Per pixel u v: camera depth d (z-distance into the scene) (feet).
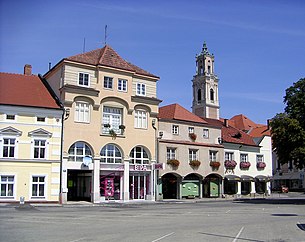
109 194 128.26
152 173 138.31
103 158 128.47
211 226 59.06
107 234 48.80
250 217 75.87
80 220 66.80
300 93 137.18
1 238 44.62
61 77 125.80
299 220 70.18
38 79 134.51
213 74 340.80
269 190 185.78
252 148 180.24
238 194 166.71
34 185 113.80
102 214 80.28
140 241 43.11
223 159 163.63
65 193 117.39
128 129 134.10
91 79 129.08
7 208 94.63
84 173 131.23
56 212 84.48
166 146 144.05
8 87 120.88
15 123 113.19
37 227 55.47
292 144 133.39
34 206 103.65
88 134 124.77
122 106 133.90
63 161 118.42
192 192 151.74
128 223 62.69
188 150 151.02
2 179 109.91
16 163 111.86
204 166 155.74
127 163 132.16
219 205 116.67
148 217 74.13
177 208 101.91
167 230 53.47
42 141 116.67
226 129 180.24
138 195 135.85
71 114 122.31
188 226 58.85
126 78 135.85
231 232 52.16
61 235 47.52
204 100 331.98
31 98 120.37
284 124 134.72
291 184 253.03
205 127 160.15
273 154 264.11
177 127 150.30
